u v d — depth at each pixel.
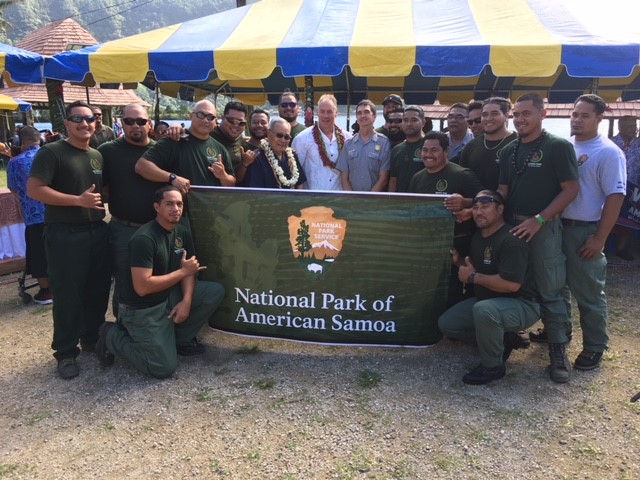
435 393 3.42
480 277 3.47
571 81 11.40
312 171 5.11
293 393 3.45
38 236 5.32
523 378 3.61
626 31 6.11
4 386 3.65
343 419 3.14
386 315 3.88
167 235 3.66
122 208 3.90
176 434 3.03
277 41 6.41
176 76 6.47
